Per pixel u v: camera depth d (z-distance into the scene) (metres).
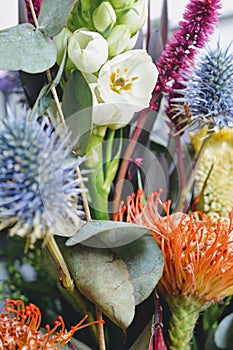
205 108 0.40
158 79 0.40
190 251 0.37
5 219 0.31
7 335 0.33
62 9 0.34
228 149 0.47
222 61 0.40
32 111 0.34
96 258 0.35
